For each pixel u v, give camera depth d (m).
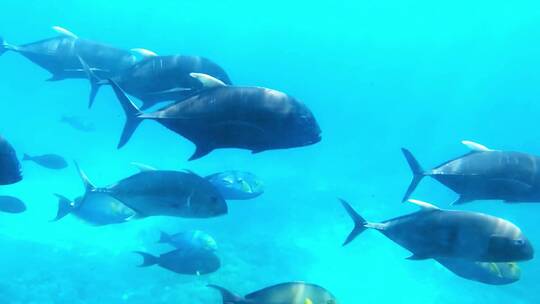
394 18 70.44
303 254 14.61
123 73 4.80
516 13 50.41
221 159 28.66
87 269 11.48
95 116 36.31
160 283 10.90
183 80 4.59
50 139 27.84
